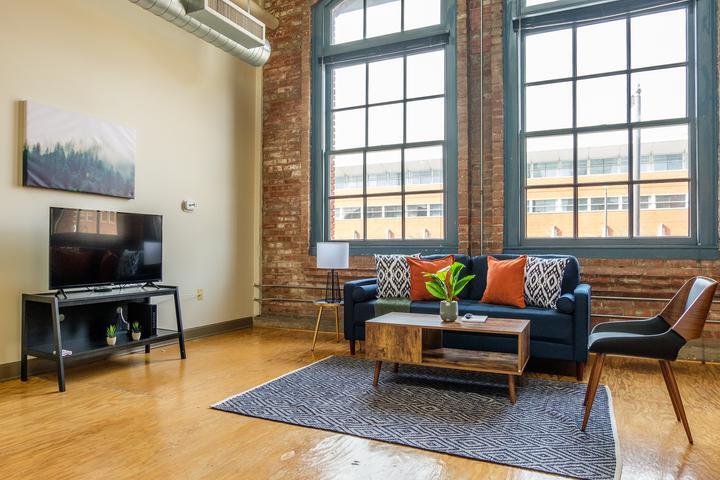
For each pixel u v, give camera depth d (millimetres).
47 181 3404
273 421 2463
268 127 5594
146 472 1908
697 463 1969
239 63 5371
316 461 2002
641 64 4125
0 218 3184
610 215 4184
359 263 4961
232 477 1865
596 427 2354
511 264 3775
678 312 2568
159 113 4371
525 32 4496
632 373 3395
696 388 3023
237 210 5320
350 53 5191
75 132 3604
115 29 3971
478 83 4598
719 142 3787
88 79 3736
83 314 3721
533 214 4441
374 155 5121
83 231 3459
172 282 4500
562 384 3127
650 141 4078
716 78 3812
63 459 2029
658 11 4066
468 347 3508
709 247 3785
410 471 1911
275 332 5109
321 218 5297
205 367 3604
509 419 2473
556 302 3428
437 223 4809
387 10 5078
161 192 4379
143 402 2775
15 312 3271
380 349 3057
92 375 3375
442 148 4797
